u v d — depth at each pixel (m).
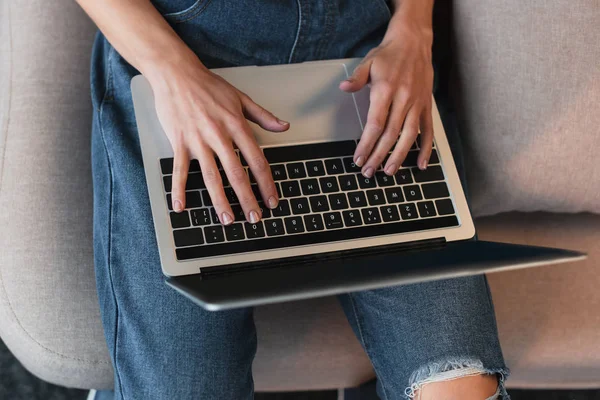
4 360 1.24
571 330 1.02
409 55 0.88
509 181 0.99
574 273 1.06
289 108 0.85
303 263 0.77
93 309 0.91
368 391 1.03
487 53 0.99
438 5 1.10
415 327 0.82
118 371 0.79
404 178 0.84
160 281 0.79
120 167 0.82
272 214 0.78
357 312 0.90
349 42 0.92
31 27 1.04
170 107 0.78
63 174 0.97
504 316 1.01
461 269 0.65
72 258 0.93
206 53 0.87
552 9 0.97
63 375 0.91
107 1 0.81
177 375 0.77
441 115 1.01
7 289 0.90
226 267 0.75
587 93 0.96
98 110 0.87
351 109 0.86
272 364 0.96
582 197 1.02
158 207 0.77
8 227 0.92
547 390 1.30
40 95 1.00
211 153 0.77
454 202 0.84
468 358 0.79
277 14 0.85
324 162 0.82
